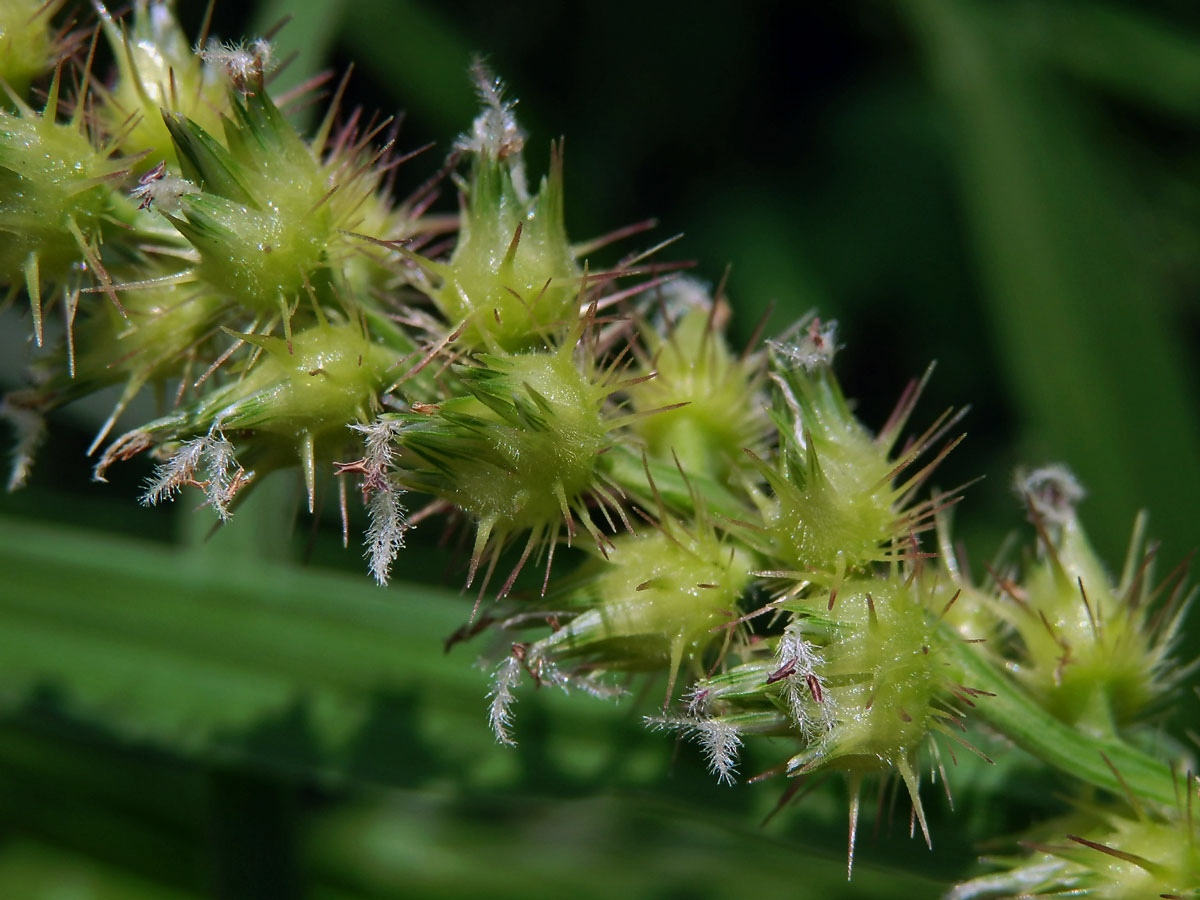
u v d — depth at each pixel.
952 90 0.17
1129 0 0.20
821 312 0.20
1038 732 0.12
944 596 0.12
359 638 0.14
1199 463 0.15
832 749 0.12
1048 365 0.15
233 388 0.12
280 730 0.14
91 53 0.12
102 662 0.14
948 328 0.20
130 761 0.15
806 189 0.21
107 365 0.12
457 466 0.12
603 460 0.12
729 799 0.14
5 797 0.15
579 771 0.14
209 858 0.14
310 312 0.12
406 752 0.14
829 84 0.22
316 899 0.15
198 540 0.14
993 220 0.16
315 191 0.12
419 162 0.20
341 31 0.19
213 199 0.12
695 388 0.13
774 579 0.12
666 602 0.12
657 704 0.14
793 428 0.12
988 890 0.12
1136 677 0.13
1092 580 0.13
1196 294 0.19
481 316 0.12
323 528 0.15
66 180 0.12
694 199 0.21
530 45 0.21
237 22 0.18
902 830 0.13
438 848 0.15
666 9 0.21
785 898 0.15
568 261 0.12
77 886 0.15
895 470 0.12
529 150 0.20
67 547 0.14
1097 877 0.12
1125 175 0.19
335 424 0.12
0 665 0.14
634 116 0.21
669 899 0.15
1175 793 0.12
